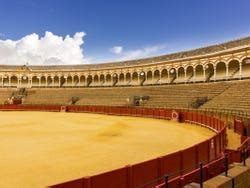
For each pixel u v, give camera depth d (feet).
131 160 48.80
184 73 172.24
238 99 111.86
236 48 139.85
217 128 83.66
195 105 132.16
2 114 156.15
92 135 79.00
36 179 37.83
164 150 58.08
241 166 37.37
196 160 39.86
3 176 39.22
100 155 52.65
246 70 136.26
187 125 106.93
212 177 35.14
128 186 29.45
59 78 234.99
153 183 32.30
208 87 144.46
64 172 41.09
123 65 210.79
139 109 147.23
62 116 144.97
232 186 32.96
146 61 199.21
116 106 159.63
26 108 188.24
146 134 81.87
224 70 149.69
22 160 48.73
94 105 173.37
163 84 180.24
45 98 214.28
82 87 222.69
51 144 64.49
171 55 186.09
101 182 26.96
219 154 48.16
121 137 75.77
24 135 78.59
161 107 148.05
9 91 227.61
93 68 224.53
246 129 72.38
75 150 57.36
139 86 189.57
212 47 160.25
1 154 53.72
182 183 31.81
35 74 239.30
